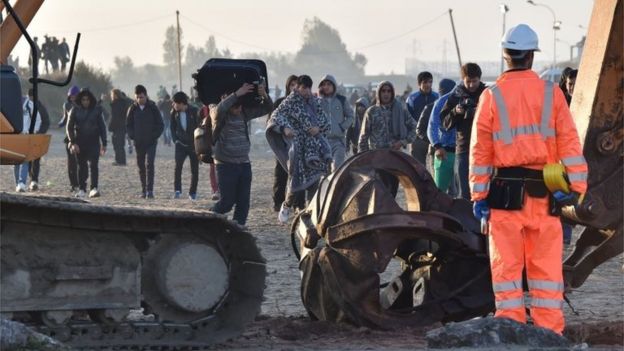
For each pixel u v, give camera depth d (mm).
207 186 29906
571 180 8734
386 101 18344
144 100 25125
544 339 8320
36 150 8938
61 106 61812
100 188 28531
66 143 26453
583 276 10469
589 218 10000
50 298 8562
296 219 10656
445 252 10250
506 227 8766
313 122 15766
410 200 10391
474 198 8836
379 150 10234
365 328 9789
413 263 10688
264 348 9055
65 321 8648
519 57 8859
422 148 18531
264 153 48219
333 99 18609
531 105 8750
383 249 9727
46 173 34469
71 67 9164
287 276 13812
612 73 9992
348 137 23812
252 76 14609
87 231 8711
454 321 10141
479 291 10180
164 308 9000
